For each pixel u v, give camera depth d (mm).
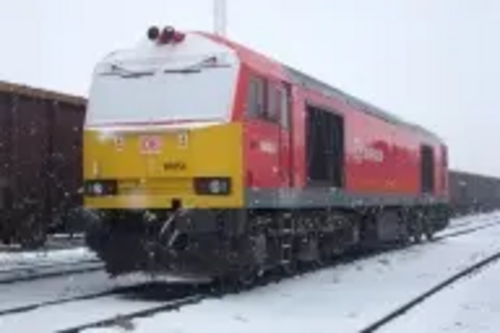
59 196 15539
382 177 20078
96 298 11680
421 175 25406
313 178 14922
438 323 9781
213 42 12203
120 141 12016
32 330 8930
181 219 11422
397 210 22859
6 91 14039
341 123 16688
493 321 9922
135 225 12117
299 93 14172
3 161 14047
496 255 20094
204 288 12852
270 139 12789
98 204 12055
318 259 15938
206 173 11523
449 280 14203
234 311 10422
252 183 11992
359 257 19656
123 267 11953
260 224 12648
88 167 12211
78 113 16312
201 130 11602
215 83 11883
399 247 23875
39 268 16453
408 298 11859
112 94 12352
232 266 11930
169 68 12156
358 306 11023
